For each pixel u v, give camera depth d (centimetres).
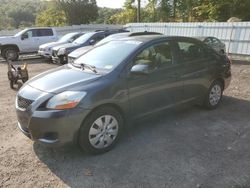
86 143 382
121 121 418
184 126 494
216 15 2739
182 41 511
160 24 1916
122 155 395
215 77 566
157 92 455
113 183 331
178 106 504
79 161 383
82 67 454
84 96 370
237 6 2628
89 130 381
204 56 550
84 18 4106
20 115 387
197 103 551
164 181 332
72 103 362
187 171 352
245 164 366
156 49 465
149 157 388
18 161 387
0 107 645
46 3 5197
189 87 513
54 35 1809
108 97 390
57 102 360
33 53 1750
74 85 383
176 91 489
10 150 419
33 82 421
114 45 487
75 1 4034
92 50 514
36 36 1742
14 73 852
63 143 367
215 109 588
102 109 390
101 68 430
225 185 322
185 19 3347
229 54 1536
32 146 430
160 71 459
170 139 442
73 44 1334
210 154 393
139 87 429
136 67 414
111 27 2825
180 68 491
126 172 353
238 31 1471
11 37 1669
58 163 379
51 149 418
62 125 358
